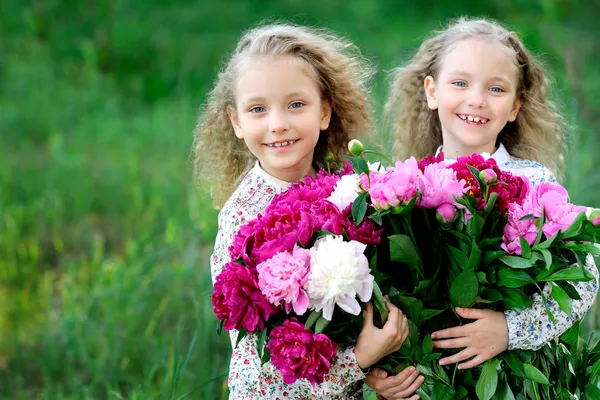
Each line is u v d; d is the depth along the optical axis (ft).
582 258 10.83
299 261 10.38
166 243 21.26
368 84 15.87
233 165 14.33
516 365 11.27
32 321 20.94
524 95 14.29
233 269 10.52
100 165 30.68
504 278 10.91
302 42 12.73
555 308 11.41
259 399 11.60
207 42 42.98
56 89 38.42
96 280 21.01
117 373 17.70
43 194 28.35
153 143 32.68
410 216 10.85
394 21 44.39
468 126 13.32
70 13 44.73
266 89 12.25
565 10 39.70
